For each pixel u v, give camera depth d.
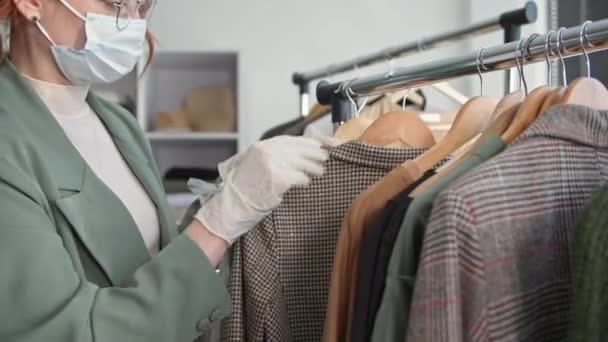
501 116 0.84
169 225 1.12
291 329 1.00
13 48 1.04
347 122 1.13
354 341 0.81
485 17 2.78
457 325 0.66
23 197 0.86
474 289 0.66
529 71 2.20
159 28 3.10
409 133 1.04
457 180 0.70
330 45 3.11
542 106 0.83
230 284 0.98
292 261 0.99
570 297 0.77
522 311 0.72
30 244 0.84
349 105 1.22
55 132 0.98
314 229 0.99
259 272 0.97
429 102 2.60
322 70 1.90
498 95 2.31
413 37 3.10
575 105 0.78
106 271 0.96
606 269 0.61
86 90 1.10
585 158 0.79
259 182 0.91
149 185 1.12
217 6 3.11
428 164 0.89
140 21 1.06
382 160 0.97
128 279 0.99
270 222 0.98
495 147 0.80
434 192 0.76
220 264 1.04
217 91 2.88
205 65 3.04
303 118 1.89
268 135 1.88
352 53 3.11
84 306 0.85
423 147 1.04
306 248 0.99
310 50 3.11
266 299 0.97
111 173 1.09
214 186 0.99
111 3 1.01
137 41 1.05
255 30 3.11
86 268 0.96
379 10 3.11
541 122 0.76
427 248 0.67
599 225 0.62
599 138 0.79
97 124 1.13
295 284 0.99
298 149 0.94
